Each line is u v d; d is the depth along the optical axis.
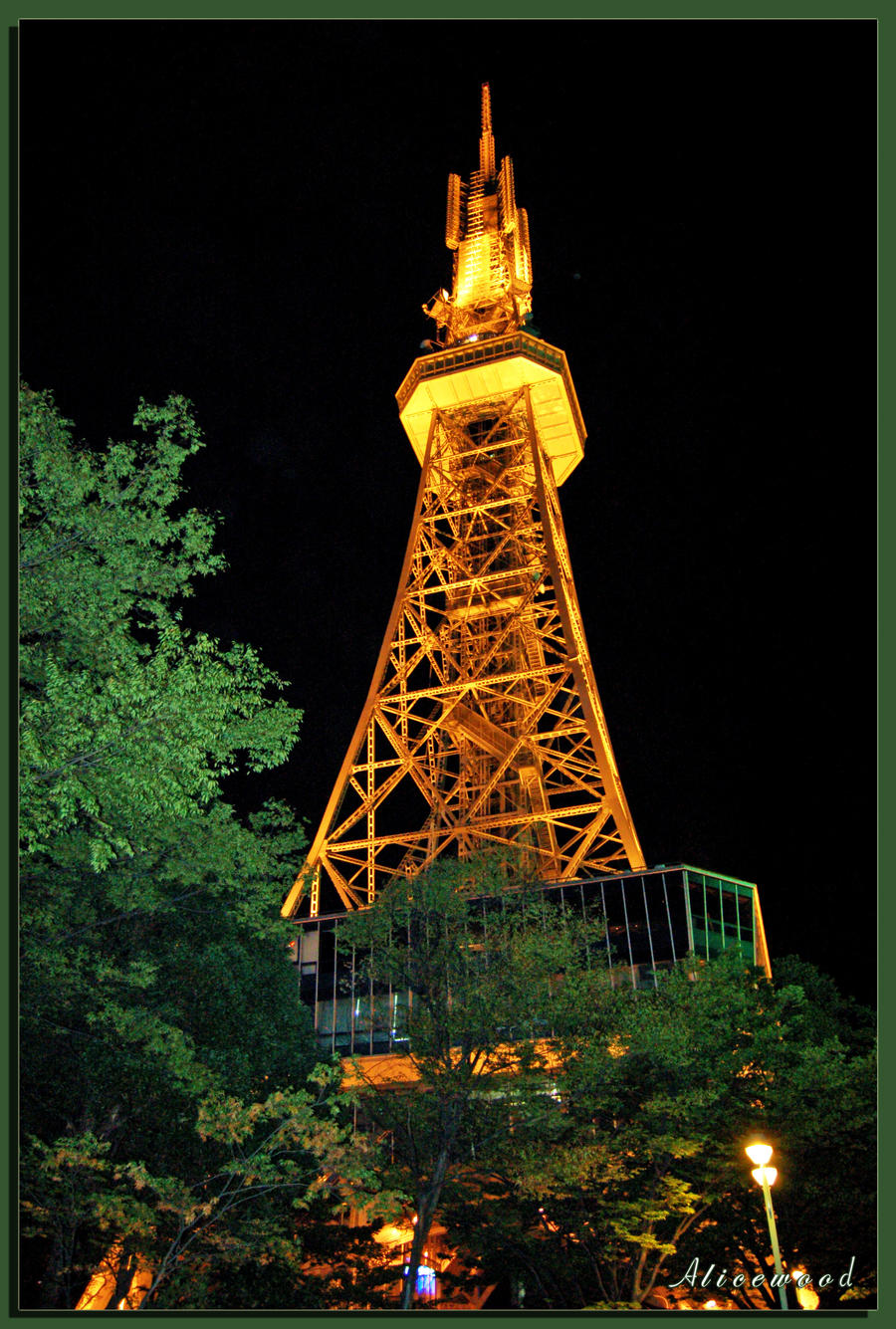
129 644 24.22
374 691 75.38
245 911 29.50
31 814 20.27
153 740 21.23
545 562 85.19
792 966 46.66
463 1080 29.78
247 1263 28.52
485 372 92.50
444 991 31.36
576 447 96.50
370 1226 34.50
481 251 106.56
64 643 22.55
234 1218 26.39
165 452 23.72
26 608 21.36
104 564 23.86
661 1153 33.22
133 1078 26.14
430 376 93.44
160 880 27.34
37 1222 25.66
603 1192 32.97
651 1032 32.03
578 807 65.19
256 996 31.34
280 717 25.08
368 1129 35.38
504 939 31.70
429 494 88.06
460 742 77.44
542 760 73.06
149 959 26.86
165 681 22.08
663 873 59.00
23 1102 27.45
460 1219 34.94
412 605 81.06
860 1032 42.75
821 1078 34.31
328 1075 26.33
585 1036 32.97
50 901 24.69
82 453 23.19
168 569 23.47
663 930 57.22
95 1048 25.66
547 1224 34.28
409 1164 31.62
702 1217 36.12
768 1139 33.72
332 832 68.62
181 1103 26.83
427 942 31.88
